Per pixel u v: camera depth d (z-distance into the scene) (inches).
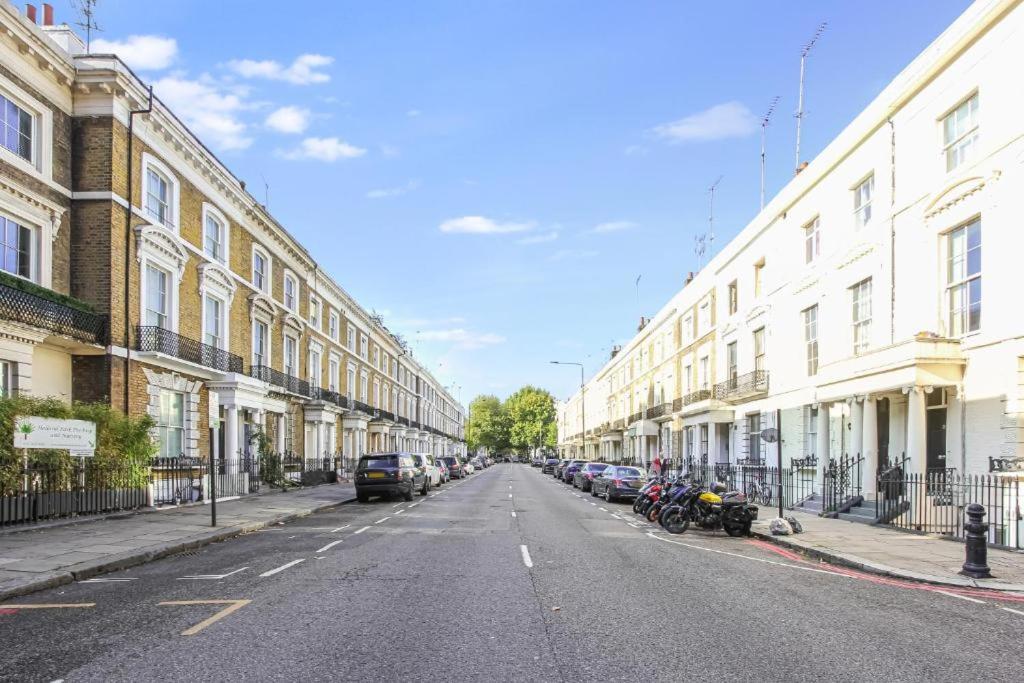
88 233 749.3
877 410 739.4
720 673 217.5
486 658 230.8
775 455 994.7
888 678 215.6
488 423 5408.5
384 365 2289.6
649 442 1964.8
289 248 1330.0
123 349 762.8
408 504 930.1
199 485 828.6
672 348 1675.7
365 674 213.9
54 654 235.9
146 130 819.4
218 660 227.5
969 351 587.2
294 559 447.8
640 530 650.2
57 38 821.2
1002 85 552.7
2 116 664.4
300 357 1389.0
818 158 850.8
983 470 564.1
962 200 600.4
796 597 341.4
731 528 620.1
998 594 361.1
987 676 219.0
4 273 624.4
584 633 263.6
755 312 1063.6
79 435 605.3
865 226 755.4
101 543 488.7
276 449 1227.2
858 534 581.6
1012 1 540.4
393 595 331.9
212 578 381.7
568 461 1969.7
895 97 685.9
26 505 559.2
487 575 387.9
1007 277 543.8
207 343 985.5
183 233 906.1
